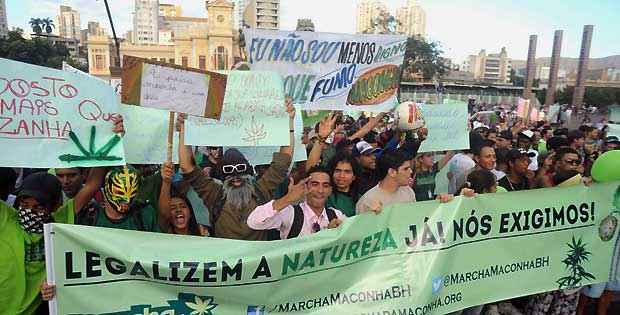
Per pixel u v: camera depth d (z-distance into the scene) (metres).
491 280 3.39
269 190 3.68
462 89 46.66
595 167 3.85
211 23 67.00
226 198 3.32
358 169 4.01
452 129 5.42
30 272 2.57
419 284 3.07
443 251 3.15
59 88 2.81
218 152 5.52
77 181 3.64
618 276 3.87
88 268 2.45
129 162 3.82
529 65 45.28
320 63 4.21
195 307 2.64
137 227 3.05
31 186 2.57
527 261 3.51
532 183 5.00
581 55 49.69
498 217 3.35
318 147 4.54
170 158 3.19
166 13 136.38
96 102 2.90
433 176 5.62
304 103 4.25
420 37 71.62
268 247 2.71
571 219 3.60
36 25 70.38
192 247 2.60
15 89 2.69
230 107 3.76
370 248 2.97
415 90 44.06
